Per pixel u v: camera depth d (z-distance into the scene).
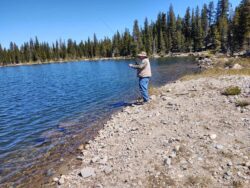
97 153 7.93
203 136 7.65
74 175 6.56
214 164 6.01
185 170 5.90
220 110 10.22
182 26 126.12
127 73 43.12
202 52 100.50
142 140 8.20
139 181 5.70
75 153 8.52
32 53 164.75
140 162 6.61
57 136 10.81
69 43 171.25
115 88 24.75
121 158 7.09
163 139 7.95
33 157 8.64
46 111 16.25
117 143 8.42
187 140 7.54
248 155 6.25
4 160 8.57
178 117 10.08
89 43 166.00
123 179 5.90
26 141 10.48
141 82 13.75
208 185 5.24
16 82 40.97
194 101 12.41
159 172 5.95
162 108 12.12
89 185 5.88
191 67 43.16
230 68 28.02
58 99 20.64
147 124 9.86
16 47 164.62
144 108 12.79
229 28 83.88
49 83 35.28
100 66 74.69
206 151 6.67
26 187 6.50
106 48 153.62
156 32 128.62
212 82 17.39
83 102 18.44
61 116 14.57
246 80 16.59
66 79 39.88
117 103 16.78
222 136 7.53
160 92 16.59
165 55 113.12
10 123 13.75
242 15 69.38
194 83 18.27
